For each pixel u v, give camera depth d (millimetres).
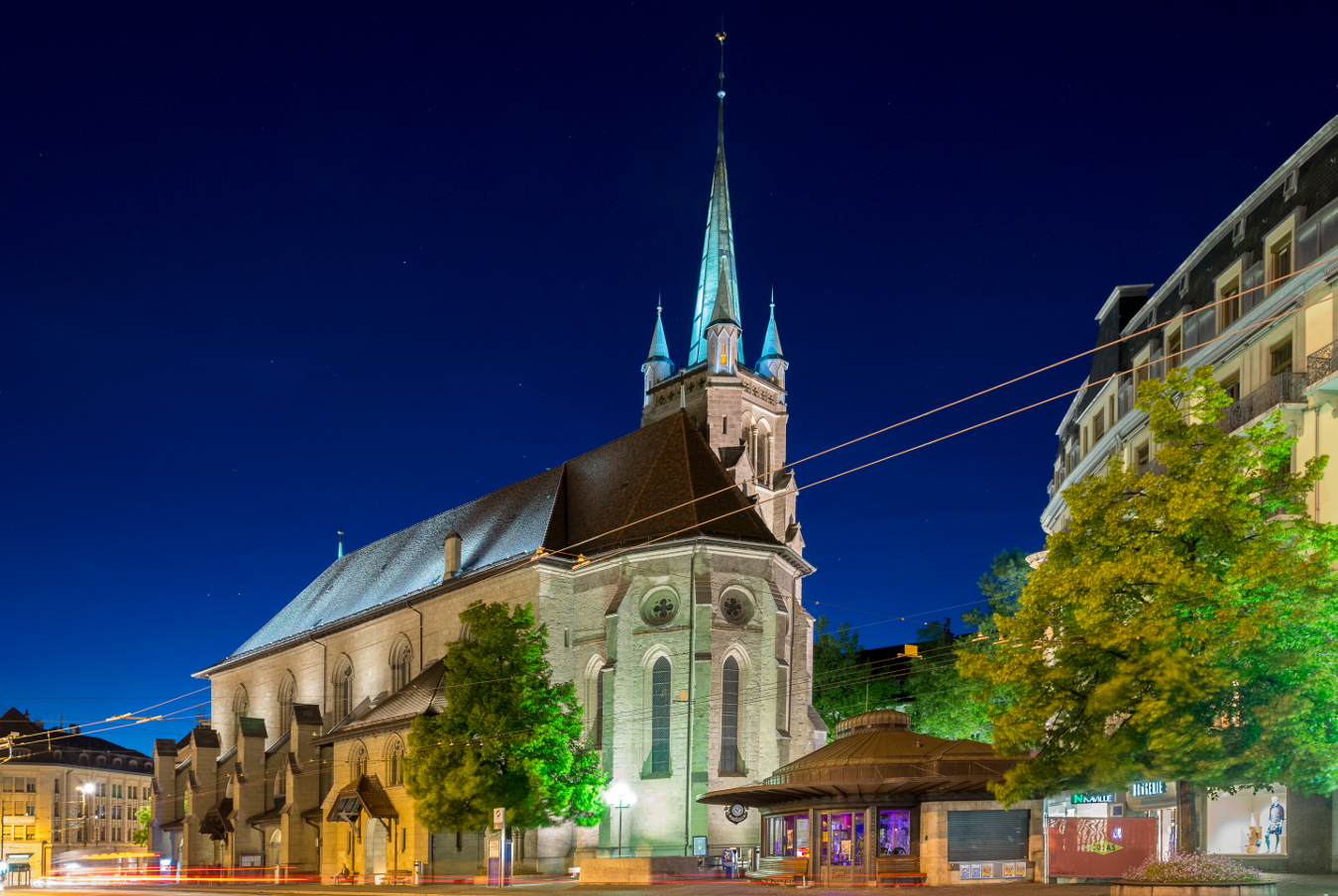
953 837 34719
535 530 70188
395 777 60094
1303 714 23672
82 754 127875
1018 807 35000
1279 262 35469
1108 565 25844
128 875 92000
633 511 64500
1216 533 25438
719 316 82938
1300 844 30969
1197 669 24125
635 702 58812
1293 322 33688
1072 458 53906
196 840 82688
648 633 59281
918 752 37406
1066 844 34406
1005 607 64312
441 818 50875
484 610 53750
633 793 57781
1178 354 39938
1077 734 26938
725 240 91188
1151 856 33531
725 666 58656
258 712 92688
